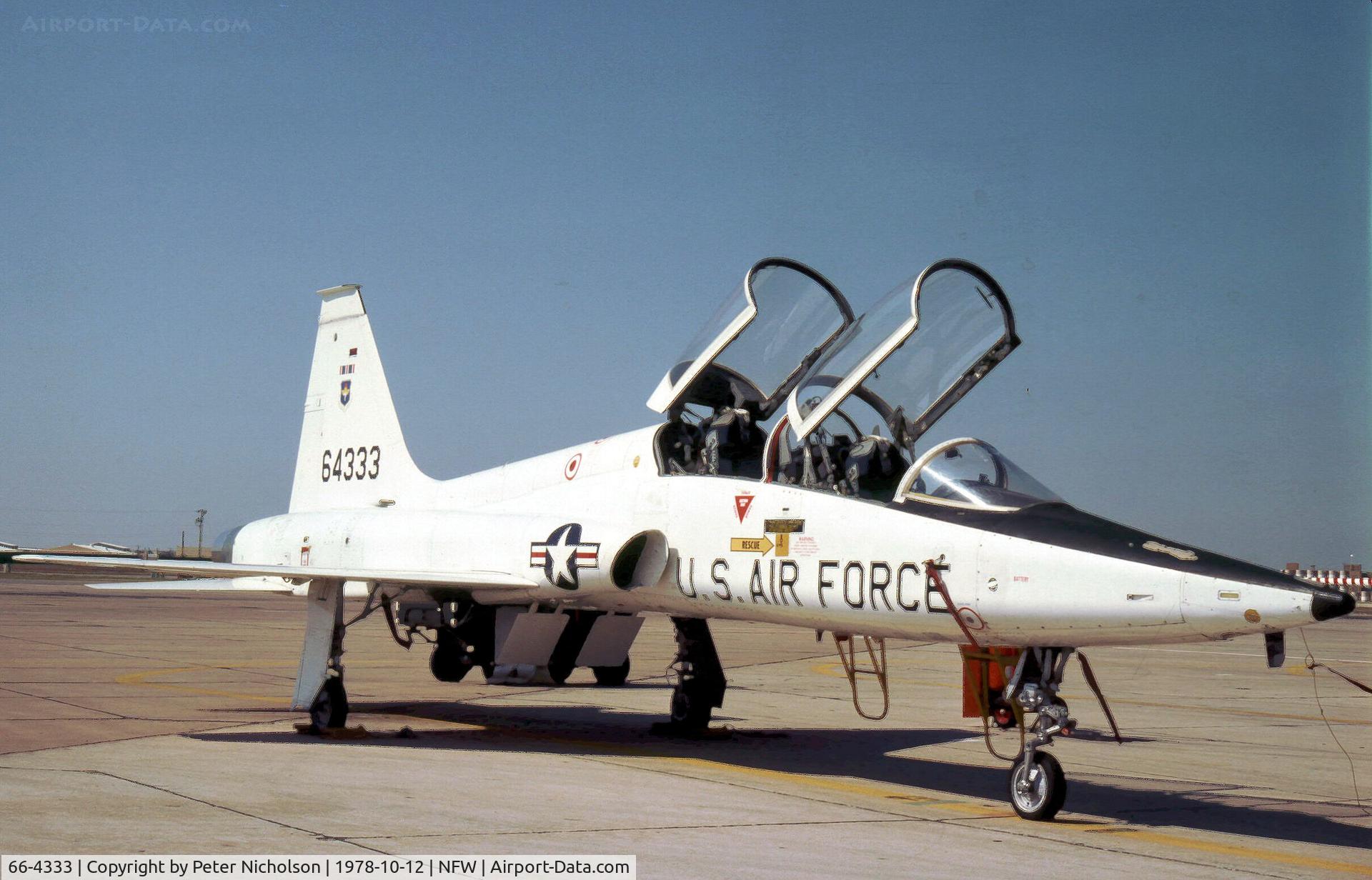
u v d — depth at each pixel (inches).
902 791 314.7
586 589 376.8
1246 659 924.6
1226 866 234.1
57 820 231.6
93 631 909.8
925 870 218.5
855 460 340.5
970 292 340.2
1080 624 270.1
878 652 934.4
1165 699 602.5
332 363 561.9
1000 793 317.1
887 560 307.1
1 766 298.8
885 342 331.3
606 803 272.2
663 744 392.5
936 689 625.9
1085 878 218.5
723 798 287.0
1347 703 598.5
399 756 341.1
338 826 234.8
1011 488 304.7
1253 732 470.6
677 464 388.5
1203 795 322.0
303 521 494.9
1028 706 284.7
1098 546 272.2
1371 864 242.7
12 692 478.3
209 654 729.6
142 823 231.6
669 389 388.8
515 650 429.4
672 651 868.0
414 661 722.2
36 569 3201.3
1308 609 236.2
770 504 341.7
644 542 378.0
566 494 417.4
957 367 343.3
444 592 434.9
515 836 230.7
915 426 339.6
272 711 446.9
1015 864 227.1
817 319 393.1
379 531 455.2
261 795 266.5
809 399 344.2
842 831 252.2
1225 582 249.6
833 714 503.5
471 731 413.7
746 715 490.3
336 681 387.9
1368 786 343.0
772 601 338.3
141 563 397.1
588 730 424.2
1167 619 255.9
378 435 530.3
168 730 386.6
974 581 287.0
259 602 1758.1
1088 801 308.3
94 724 391.5
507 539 404.8
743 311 374.6
